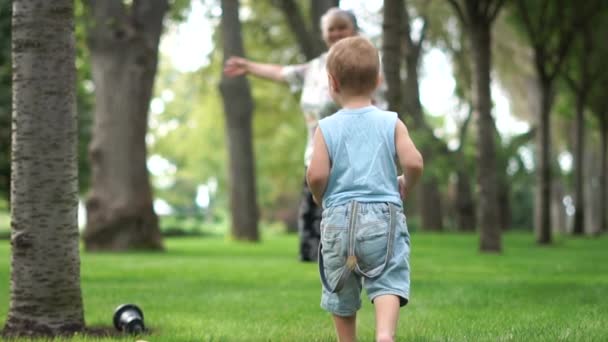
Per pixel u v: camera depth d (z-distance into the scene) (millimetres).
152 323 5387
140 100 16859
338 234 3682
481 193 15727
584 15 21141
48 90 4789
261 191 54094
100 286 8266
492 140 15672
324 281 3811
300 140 41844
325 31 7965
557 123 40375
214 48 28359
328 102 8375
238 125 24469
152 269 10750
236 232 24703
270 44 29578
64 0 4844
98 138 16812
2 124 27922
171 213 72438
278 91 35656
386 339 3430
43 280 4824
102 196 16672
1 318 5695
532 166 39875
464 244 20375
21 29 4789
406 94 28531
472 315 5699
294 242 24188
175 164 61000
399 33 10703
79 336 4629
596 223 40812
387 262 3607
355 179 3715
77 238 4965
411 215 50625
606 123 31734
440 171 29453
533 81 33562
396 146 3773
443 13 28906
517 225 51125
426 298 6898
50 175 4812
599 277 9211
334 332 4891
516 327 4906
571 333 4578
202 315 5848
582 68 27469
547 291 7336
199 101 41000
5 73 27047
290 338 4652
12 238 4875
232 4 23281
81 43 17484
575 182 29391
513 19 22922
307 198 10383
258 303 6641
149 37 16969
